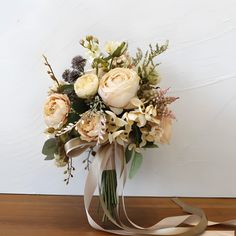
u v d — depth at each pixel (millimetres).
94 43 1163
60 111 1075
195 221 1179
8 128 1357
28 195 1366
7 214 1235
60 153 1143
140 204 1304
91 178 1146
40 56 1329
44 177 1367
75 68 1160
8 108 1351
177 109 1322
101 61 1114
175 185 1348
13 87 1344
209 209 1269
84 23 1316
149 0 1299
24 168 1369
